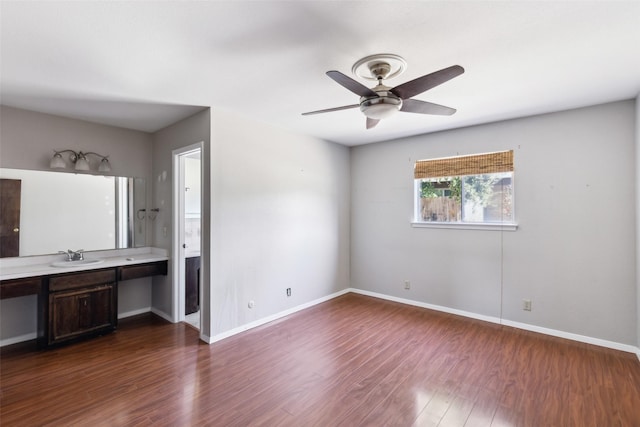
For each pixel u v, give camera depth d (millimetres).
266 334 3367
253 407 2125
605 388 2352
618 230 3006
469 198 3934
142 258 3631
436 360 2793
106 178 3719
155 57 2102
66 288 3023
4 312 3062
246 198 3477
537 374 2555
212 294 3160
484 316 3777
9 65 2189
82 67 2232
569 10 1623
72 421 1972
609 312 3047
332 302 4516
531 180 3443
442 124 3738
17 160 3115
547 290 3365
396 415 2053
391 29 1790
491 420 2008
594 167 3109
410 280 4402
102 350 2967
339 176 4820
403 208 4449
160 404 2148
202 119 3223
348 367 2668
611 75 2408
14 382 2410
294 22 1721
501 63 2207
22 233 3150
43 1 1510
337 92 2742
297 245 4125
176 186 3689
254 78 2447
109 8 1575
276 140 3816
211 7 1580
